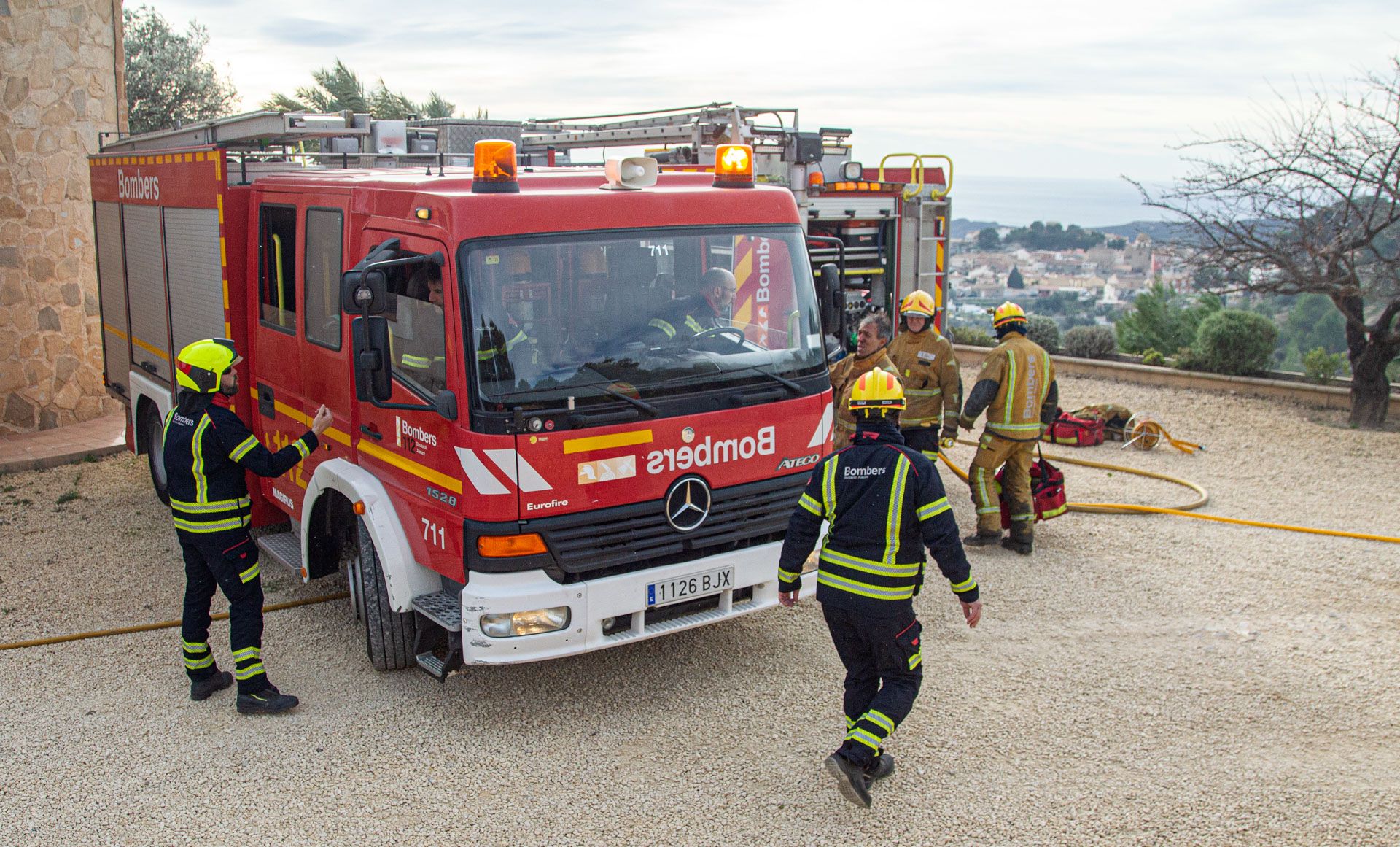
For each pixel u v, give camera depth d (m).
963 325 17.03
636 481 4.56
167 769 4.46
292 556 6.17
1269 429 10.97
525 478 4.32
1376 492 8.63
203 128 6.54
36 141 10.44
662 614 4.80
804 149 8.94
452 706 5.02
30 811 4.14
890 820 4.00
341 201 5.20
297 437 5.95
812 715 4.89
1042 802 4.11
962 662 5.42
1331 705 4.93
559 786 4.29
